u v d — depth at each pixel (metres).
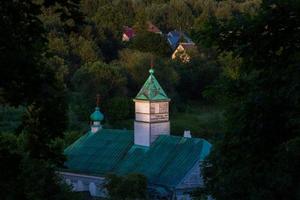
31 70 20.61
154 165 86.38
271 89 22.89
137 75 152.88
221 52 23.73
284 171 23.75
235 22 22.86
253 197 25.80
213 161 43.09
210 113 145.62
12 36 20.19
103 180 84.19
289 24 22.31
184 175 82.31
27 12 20.53
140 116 91.06
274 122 23.27
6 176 21.33
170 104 146.88
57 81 21.59
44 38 20.80
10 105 21.16
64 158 22.89
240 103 24.12
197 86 160.00
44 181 37.31
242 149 24.25
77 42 169.75
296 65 22.14
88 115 133.75
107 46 189.00
